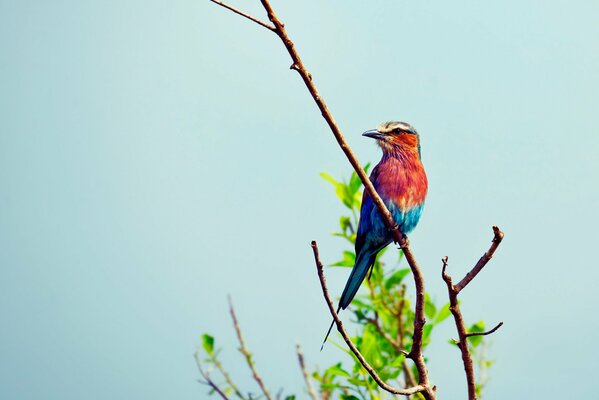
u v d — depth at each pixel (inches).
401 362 433.1
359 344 442.9
